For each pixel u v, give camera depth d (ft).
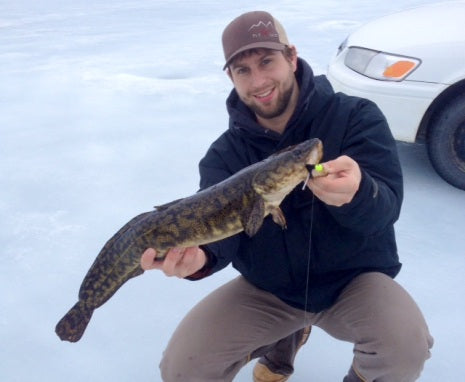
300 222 7.65
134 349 9.78
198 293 11.28
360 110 7.99
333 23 37.86
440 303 10.28
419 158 16.07
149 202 14.83
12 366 9.41
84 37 38.83
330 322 8.20
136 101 23.58
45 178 16.51
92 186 15.87
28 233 13.46
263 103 7.95
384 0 48.52
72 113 22.47
